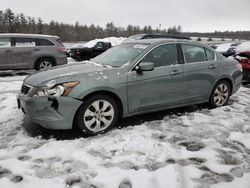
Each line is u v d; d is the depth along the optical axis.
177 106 5.32
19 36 11.06
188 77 5.32
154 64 4.96
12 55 10.87
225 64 5.96
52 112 4.12
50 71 4.69
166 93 5.07
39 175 3.23
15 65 10.99
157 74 4.90
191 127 4.77
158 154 3.74
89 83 4.27
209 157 3.67
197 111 5.68
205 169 3.38
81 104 4.23
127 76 4.60
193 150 3.90
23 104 4.35
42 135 4.39
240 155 3.74
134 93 4.69
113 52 5.54
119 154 3.75
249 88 8.36
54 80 4.19
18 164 3.46
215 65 5.76
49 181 3.11
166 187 3.01
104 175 3.23
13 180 3.15
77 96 4.16
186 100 5.41
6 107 5.88
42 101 4.11
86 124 4.31
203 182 3.11
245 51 8.65
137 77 4.69
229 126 4.82
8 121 5.02
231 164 3.51
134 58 4.82
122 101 4.59
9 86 8.45
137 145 4.00
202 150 3.89
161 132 4.51
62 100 4.10
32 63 11.23
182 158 3.64
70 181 3.11
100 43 19.11
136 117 5.29
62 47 11.80
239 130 4.64
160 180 3.13
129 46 5.44
